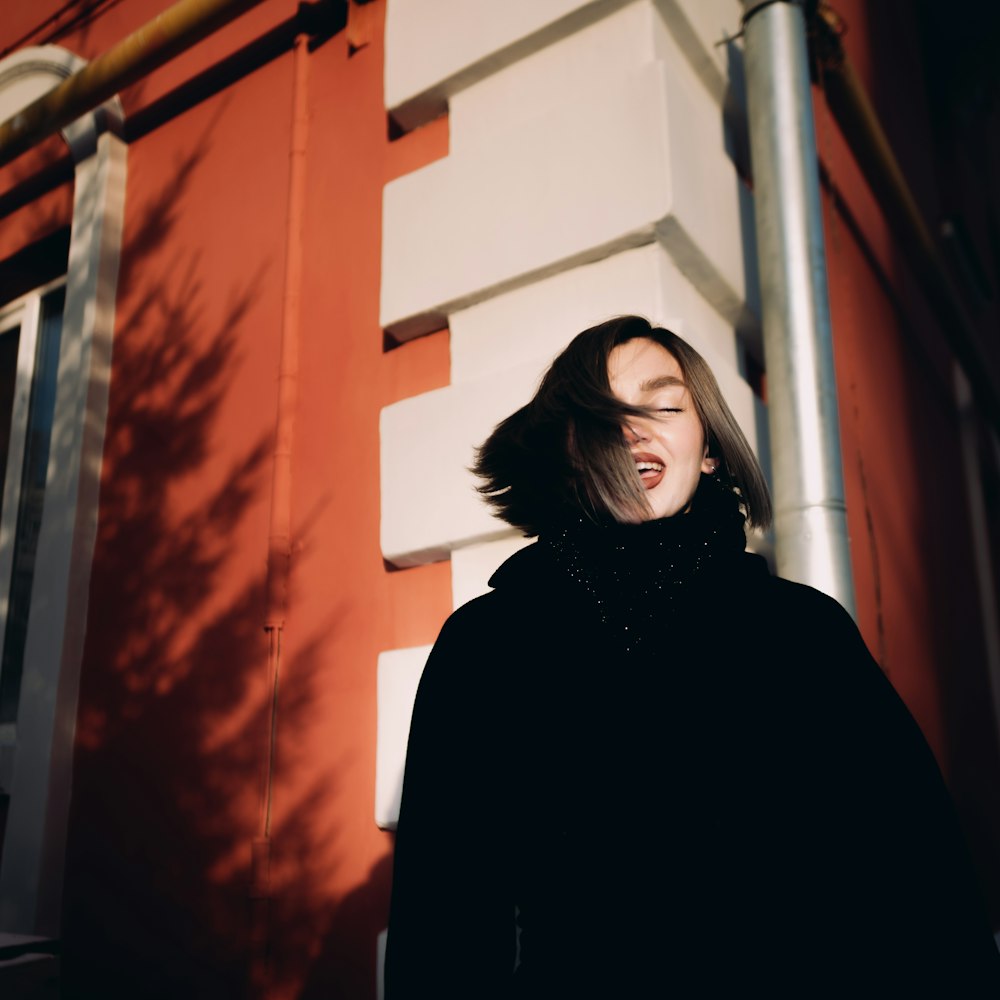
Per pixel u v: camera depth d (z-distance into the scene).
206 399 2.84
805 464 2.10
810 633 0.92
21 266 3.72
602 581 0.99
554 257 2.11
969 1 6.32
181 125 3.24
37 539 3.50
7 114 3.79
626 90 2.11
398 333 2.38
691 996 0.82
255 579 2.53
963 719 4.34
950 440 5.37
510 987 0.92
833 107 3.57
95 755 2.77
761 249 2.27
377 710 2.18
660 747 0.89
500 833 0.95
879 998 0.80
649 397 1.07
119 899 2.57
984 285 6.76
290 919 2.19
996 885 4.25
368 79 2.70
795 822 0.85
